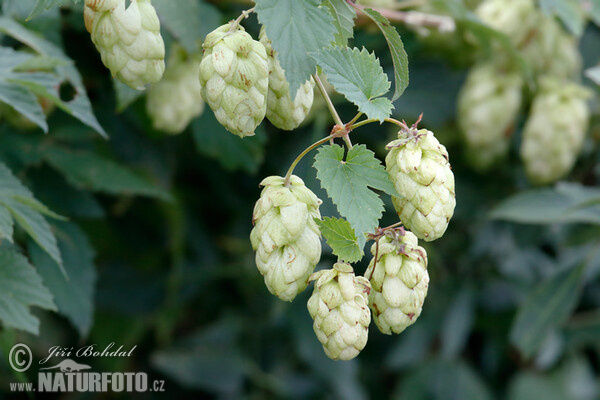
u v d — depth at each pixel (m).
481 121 0.63
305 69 0.39
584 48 0.73
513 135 0.70
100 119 0.56
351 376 0.70
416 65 0.66
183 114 0.52
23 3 0.49
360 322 0.40
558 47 0.64
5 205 0.45
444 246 0.73
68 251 0.52
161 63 0.41
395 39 0.41
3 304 0.46
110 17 0.40
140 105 0.56
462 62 0.66
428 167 0.40
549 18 0.62
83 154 0.53
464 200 0.70
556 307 0.64
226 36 0.40
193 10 0.49
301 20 0.39
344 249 0.41
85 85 0.55
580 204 0.57
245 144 0.56
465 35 0.62
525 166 0.65
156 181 0.60
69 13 0.52
